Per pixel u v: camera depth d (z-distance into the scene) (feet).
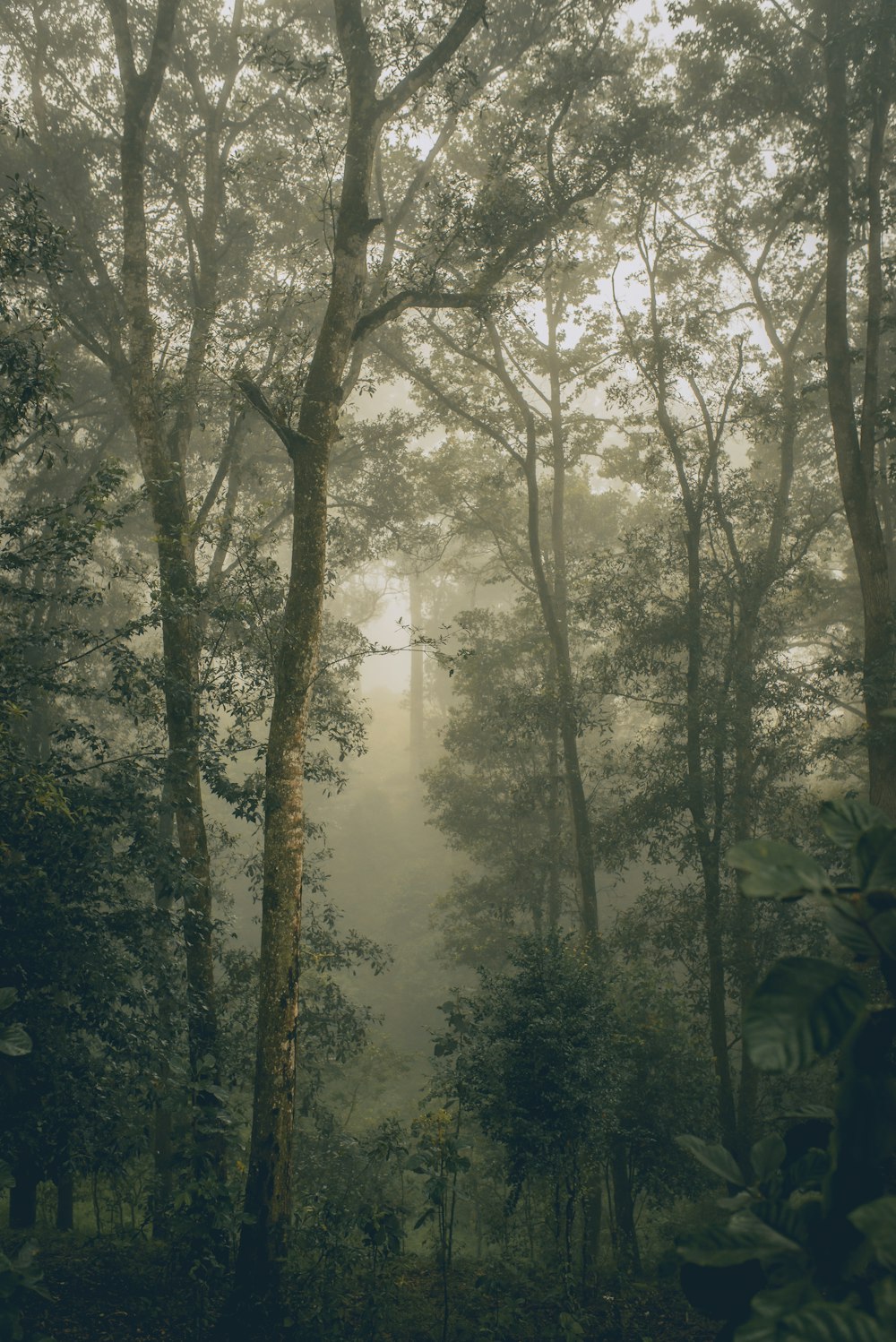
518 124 44.34
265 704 38.27
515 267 41.81
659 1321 26.66
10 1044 7.22
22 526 30.19
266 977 28.68
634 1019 41.96
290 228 57.93
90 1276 28.58
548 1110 29.25
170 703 35.60
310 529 31.40
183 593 35.45
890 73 42.65
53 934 26.91
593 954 47.67
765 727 52.75
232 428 48.83
